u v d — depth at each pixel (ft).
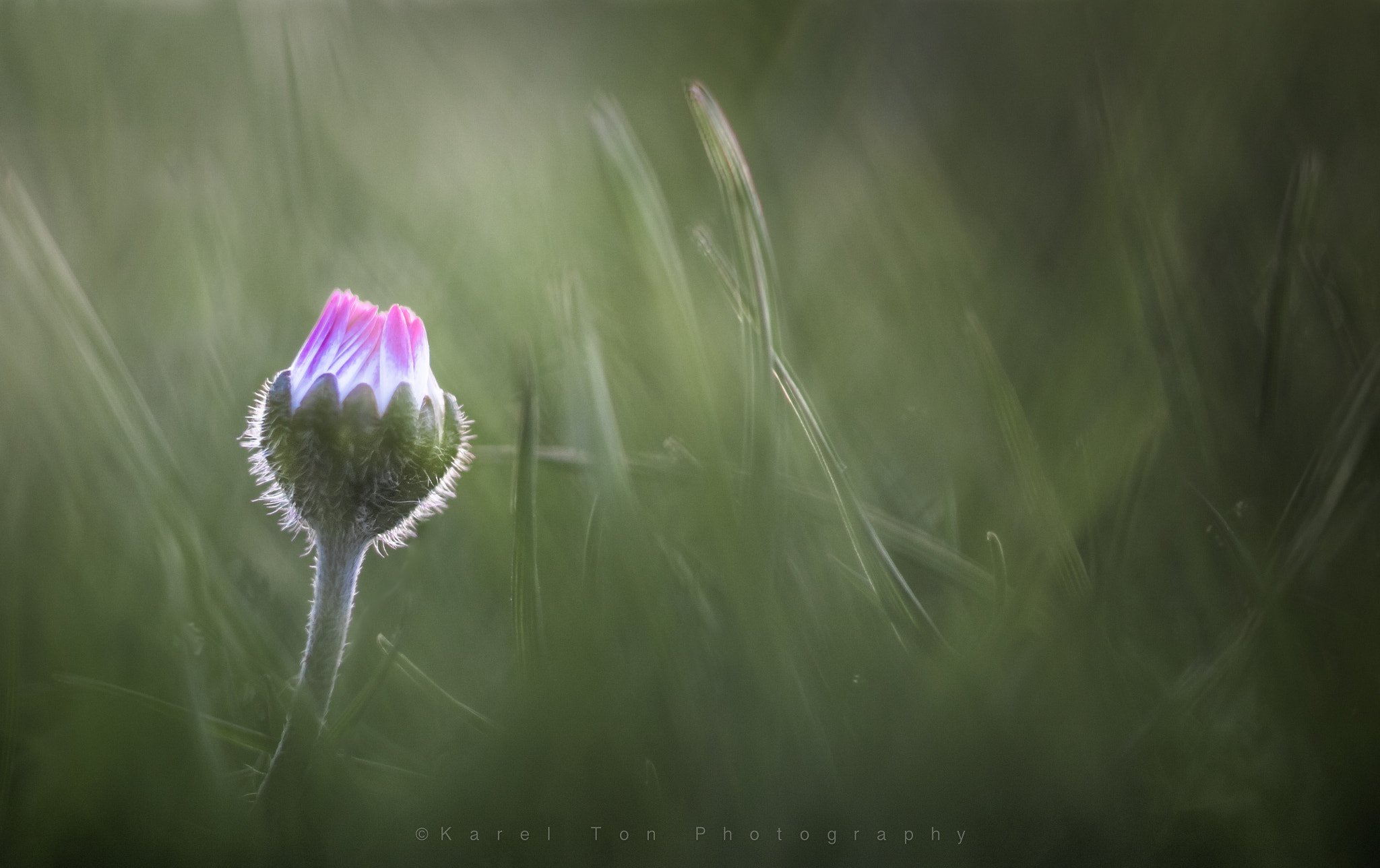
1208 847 0.59
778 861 0.58
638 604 0.61
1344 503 0.60
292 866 0.58
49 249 0.63
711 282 0.69
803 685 0.60
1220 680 0.59
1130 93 0.68
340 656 0.60
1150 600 0.63
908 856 0.59
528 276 0.71
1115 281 0.65
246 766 0.61
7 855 0.59
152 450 0.63
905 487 0.67
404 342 0.60
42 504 0.65
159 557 0.63
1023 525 0.64
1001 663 0.60
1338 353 0.64
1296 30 0.68
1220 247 0.67
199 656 0.62
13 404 0.65
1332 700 0.59
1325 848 0.58
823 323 0.72
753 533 0.60
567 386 0.63
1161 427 0.62
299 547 0.68
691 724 0.60
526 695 0.59
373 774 0.60
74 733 0.60
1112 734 0.60
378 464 0.59
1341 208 0.67
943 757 0.59
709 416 0.62
